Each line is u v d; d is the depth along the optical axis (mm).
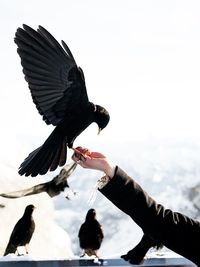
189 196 20984
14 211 11891
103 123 3133
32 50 2678
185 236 3006
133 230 18516
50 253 11812
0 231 11500
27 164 2879
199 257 3008
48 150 2908
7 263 5590
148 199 3021
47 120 2900
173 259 5543
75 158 2961
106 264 5625
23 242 9266
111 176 2986
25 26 2648
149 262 5598
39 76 2760
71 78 2836
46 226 12102
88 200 2680
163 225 3004
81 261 5652
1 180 11992
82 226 9125
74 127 2947
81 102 2949
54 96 2854
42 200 12359
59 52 2729
